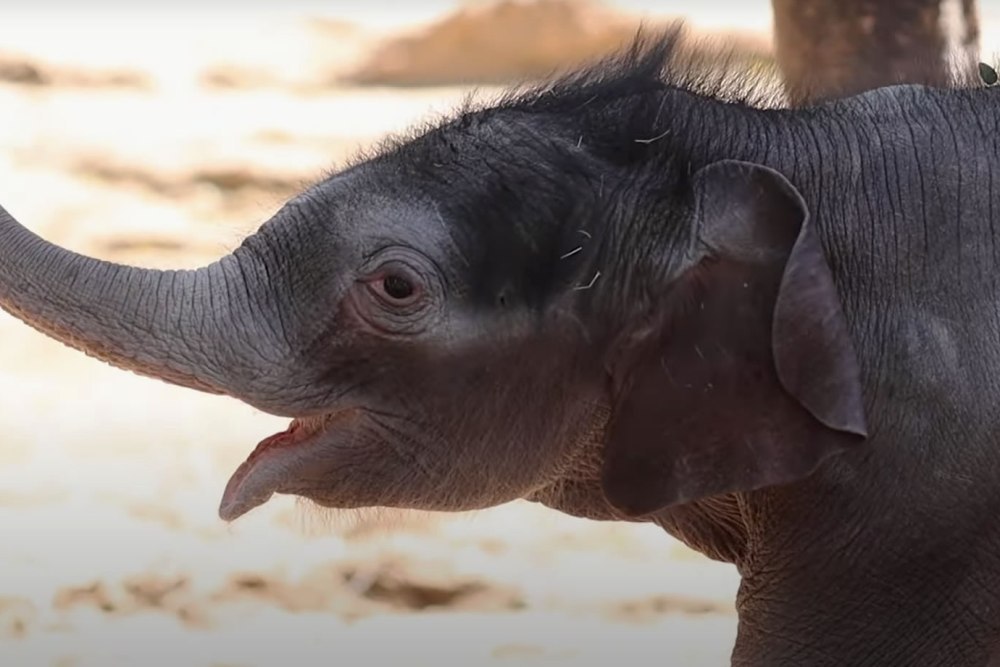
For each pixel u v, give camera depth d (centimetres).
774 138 1030
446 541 2055
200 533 2114
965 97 1045
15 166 3903
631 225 992
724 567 1978
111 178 3919
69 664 1655
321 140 4197
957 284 988
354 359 998
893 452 973
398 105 4731
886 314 986
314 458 1009
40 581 1928
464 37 5441
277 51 5172
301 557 1994
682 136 1020
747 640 1025
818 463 938
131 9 5331
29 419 2756
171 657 1678
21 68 4588
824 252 1001
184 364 995
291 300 1003
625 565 1983
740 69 1107
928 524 972
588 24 5506
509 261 989
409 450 1012
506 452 1018
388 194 999
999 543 976
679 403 977
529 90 1062
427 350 991
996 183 1009
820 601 993
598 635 1745
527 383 1003
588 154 1008
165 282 1007
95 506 2262
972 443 967
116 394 2928
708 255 969
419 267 983
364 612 1825
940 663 987
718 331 966
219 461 2506
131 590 1872
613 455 995
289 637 1742
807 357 927
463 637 1741
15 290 995
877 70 1736
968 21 1759
